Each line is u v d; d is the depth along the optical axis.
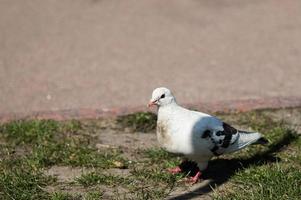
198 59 15.94
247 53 16.45
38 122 10.98
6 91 13.55
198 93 13.31
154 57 16.12
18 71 15.00
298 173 8.59
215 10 20.86
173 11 20.73
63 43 17.44
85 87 13.79
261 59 15.90
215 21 19.70
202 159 8.59
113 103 12.70
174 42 17.52
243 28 18.91
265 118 11.53
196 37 18.02
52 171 9.28
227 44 17.30
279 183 8.33
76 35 18.28
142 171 9.16
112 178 8.90
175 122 8.37
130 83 14.05
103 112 11.86
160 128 8.54
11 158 9.77
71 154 9.80
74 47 17.06
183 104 12.25
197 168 9.30
